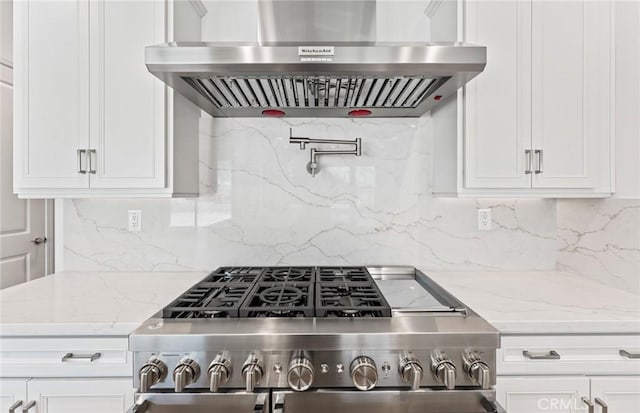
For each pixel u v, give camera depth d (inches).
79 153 59.9
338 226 74.2
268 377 41.6
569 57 60.9
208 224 73.8
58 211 73.1
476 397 41.9
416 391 41.8
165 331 41.3
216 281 61.3
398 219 74.2
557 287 61.8
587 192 61.8
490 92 60.4
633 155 58.3
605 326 47.0
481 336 41.4
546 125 60.9
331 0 56.8
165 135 60.4
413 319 44.7
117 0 59.8
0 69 92.7
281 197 73.9
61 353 46.8
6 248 96.7
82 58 59.8
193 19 68.8
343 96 61.1
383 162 74.0
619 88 61.0
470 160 60.5
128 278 68.3
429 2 69.4
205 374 41.5
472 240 74.3
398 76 50.4
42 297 56.4
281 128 73.5
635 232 57.7
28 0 59.6
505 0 60.3
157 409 41.4
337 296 51.3
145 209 73.4
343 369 41.6
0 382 46.4
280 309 45.5
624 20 60.1
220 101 63.9
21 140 59.9
